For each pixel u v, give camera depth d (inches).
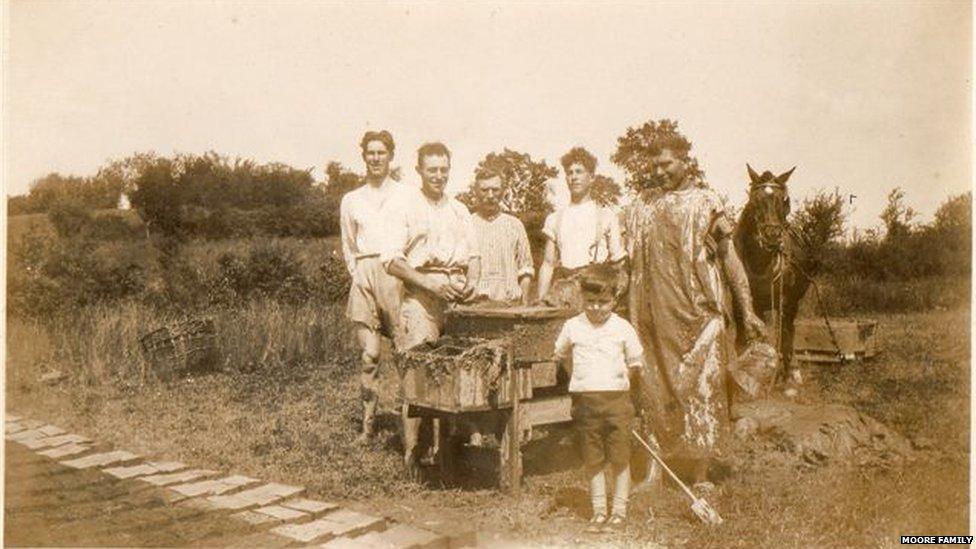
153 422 243.9
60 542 162.1
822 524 170.9
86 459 212.8
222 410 257.8
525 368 187.6
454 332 209.5
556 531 170.4
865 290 300.8
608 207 225.8
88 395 267.0
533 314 190.9
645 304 190.5
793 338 264.1
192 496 187.0
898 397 241.8
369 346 228.5
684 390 184.7
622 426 173.0
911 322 293.4
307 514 176.2
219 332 314.8
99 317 301.6
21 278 299.3
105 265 309.9
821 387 257.8
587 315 176.6
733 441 207.9
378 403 263.1
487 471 201.8
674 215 187.9
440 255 215.0
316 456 216.5
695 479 189.6
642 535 166.6
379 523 173.0
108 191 314.2
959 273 277.7
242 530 168.4
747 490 185.0
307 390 282.8
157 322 307.9
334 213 349.1
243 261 339.0
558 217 229.3
